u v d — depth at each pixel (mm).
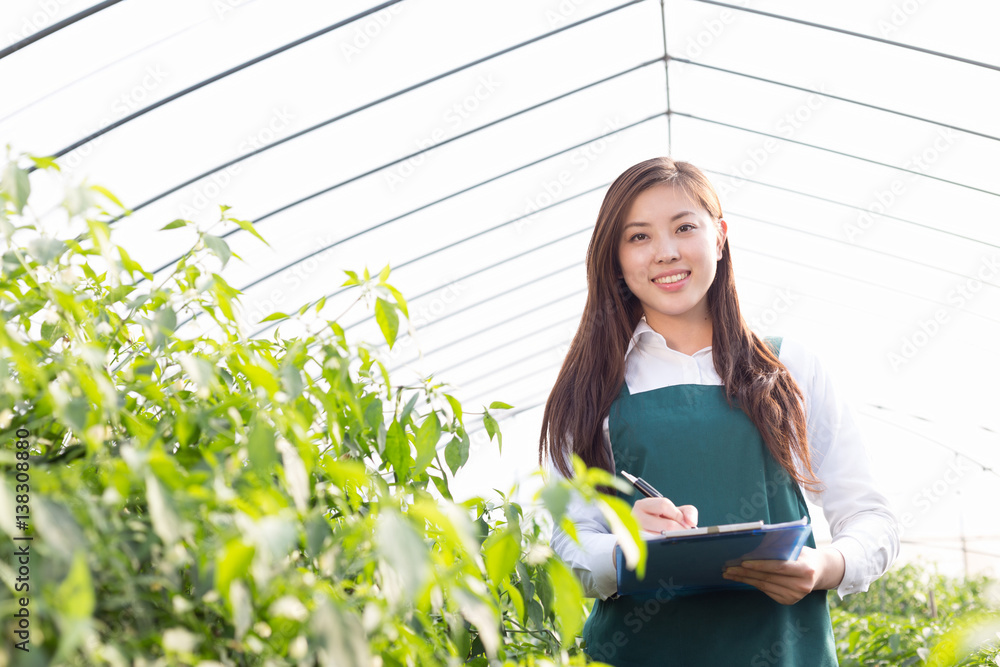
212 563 717
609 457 1631
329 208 4547
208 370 826
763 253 7406
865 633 3785
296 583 713
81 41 2869
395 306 1074
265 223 4371
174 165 3594
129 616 714
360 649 631
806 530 1229
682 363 1680
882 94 4520
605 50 4355
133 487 774
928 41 3975
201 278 1008
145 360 961
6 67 2812
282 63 3404
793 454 1542
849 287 7535
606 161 5617
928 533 13477
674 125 5496
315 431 1133
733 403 1574
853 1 3859
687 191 1642
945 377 8578
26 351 807
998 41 3820
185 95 3303
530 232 6234
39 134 3080
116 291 989
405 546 621
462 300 6941
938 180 5250
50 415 811
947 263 6371
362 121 3984
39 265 927
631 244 1654
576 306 8531
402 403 1194
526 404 11250
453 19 3625
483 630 726
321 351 1035
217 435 890
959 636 2086
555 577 884
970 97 4312
